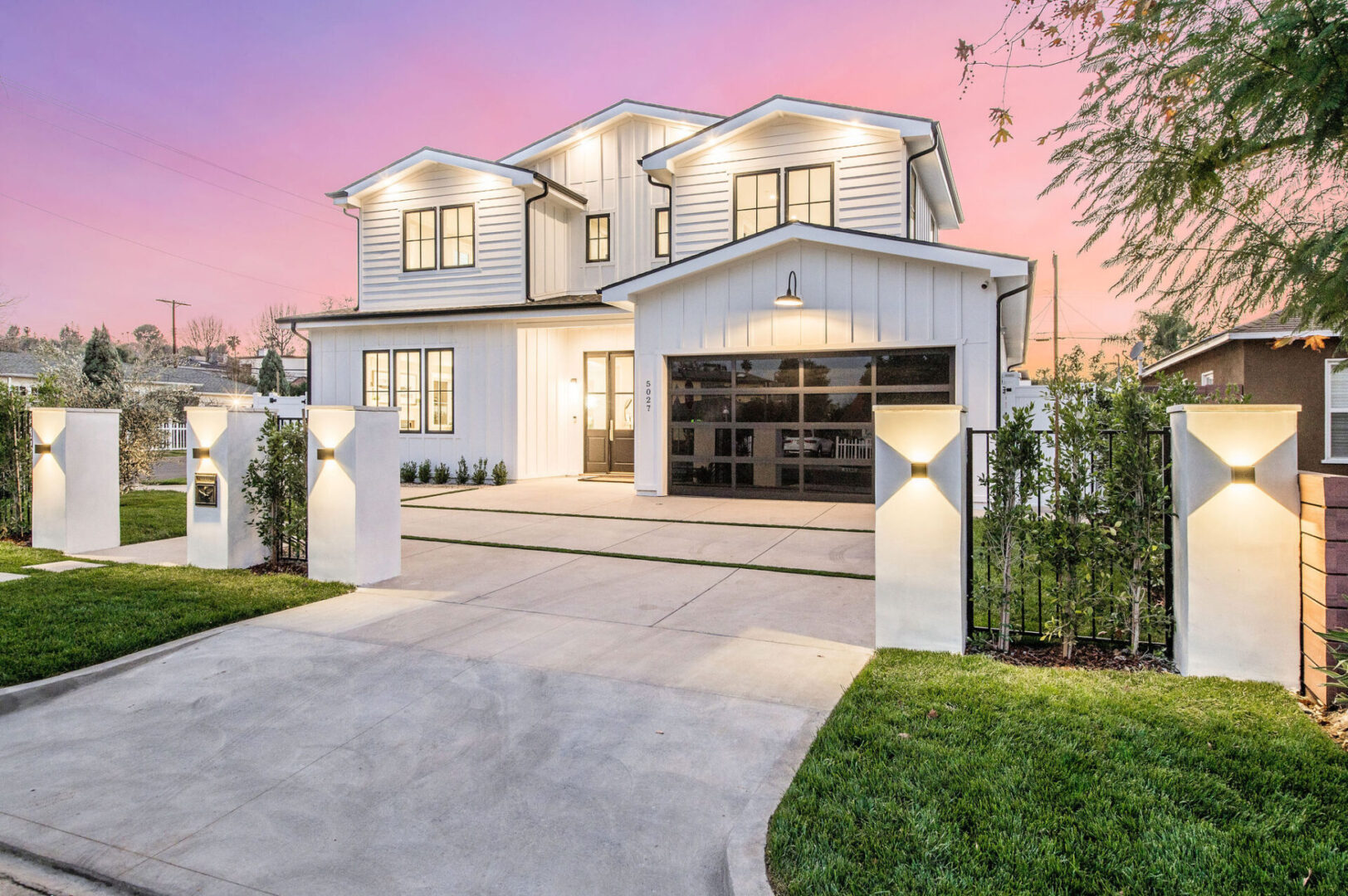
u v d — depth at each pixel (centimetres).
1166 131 331
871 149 1173
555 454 1486
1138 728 293
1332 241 273
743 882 206
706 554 702
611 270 1492
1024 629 434
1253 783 249
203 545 652
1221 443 354
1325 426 1182
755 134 1235
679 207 1282
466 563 670
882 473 417
